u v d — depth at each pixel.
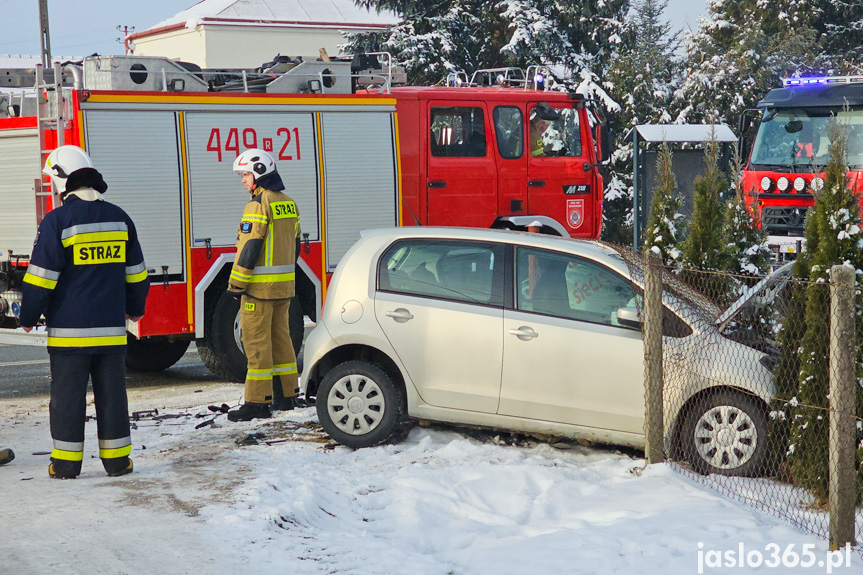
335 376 6.88
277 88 9.84
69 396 6.06
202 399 8.91
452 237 6.87
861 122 13.62
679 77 29.41
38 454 6.90
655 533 5.02
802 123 14.05
